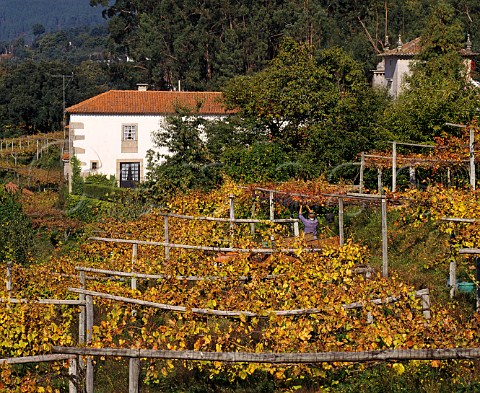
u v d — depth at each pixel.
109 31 93.56
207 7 84.44
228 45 79.25
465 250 12.95
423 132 32.38
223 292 14.90
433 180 27.77
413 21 79.62
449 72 42.53
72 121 55.47
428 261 19.16
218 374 12.97
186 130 33.91
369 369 12.12
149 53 83.69
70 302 13.81
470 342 11.12
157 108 56.00
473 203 17.14
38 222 37.75
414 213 18.48
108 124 55.66
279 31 81.25
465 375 11.51
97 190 51.06
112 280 18.36
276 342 11.84
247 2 84.00
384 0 81.50
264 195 25.42
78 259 22.48
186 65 81.94
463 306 15.77
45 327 13.77
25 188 58.53
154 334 12.05
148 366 13.47
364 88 36.06
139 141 56.00
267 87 35.09
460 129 31.17
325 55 36.91
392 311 13.71
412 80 43.28
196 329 12.13
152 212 25.48
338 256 15.65
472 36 72.94
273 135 34.97
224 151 33.31
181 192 30.02
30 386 11.59
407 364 11.75
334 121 33.53
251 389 12.52
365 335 11.67
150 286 17.78
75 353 9.21
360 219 25.11
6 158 68.44
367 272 15.09
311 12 80.19
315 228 23.12
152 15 86.56
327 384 12.17
